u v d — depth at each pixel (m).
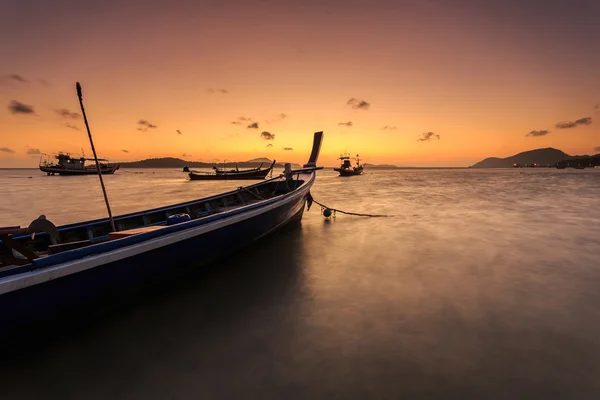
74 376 3.54
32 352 3.89
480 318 4.70
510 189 31.89
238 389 3.32
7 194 31.97
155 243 4.71
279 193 13.79
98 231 6.54
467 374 3.47
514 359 3.71
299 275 6.60
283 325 4.60
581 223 12.30
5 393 3.29
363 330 4.43
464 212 15.53
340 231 11.00
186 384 3.41
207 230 5.74
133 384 3.41
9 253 4.39
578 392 3.16
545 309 4.95
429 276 6.46
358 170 94.00
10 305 3.41
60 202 24.17
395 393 3.20
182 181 66.38
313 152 17.42
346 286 6.00
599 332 4.27
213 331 4.45
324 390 3.27
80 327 4.31
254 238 8.14
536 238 9.76
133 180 71.25
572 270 6.73
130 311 4.95
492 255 7.90
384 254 8.09
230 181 66.88
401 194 26.66
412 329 4.42
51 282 3.65
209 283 6.19
